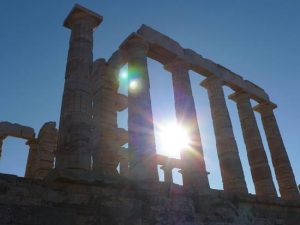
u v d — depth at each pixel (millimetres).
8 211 7980
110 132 17016
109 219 9805
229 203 13727
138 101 14664
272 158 22219
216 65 20844
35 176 20391
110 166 16016
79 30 14406
